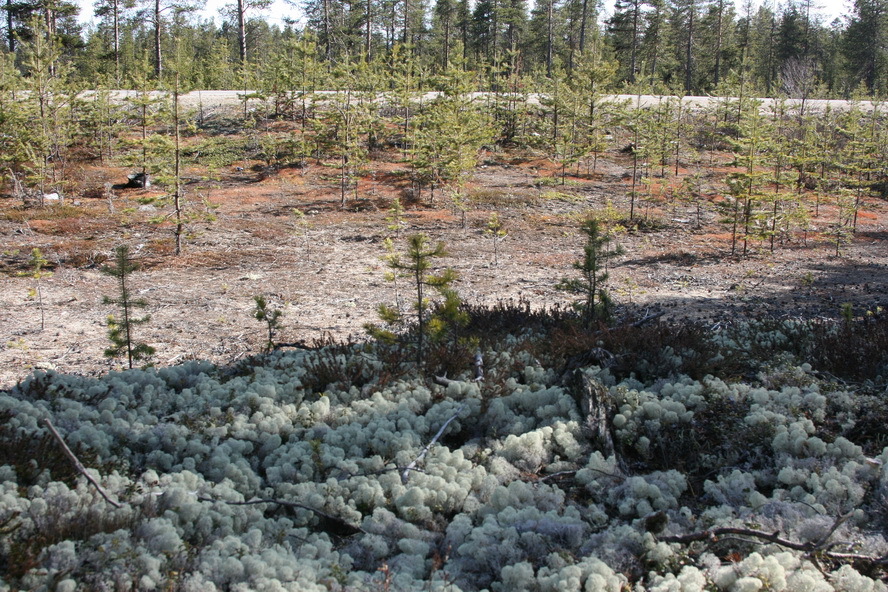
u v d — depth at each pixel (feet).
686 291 43.73
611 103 98.73
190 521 12.71
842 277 47.67
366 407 18.90
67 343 31.53
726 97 114.73
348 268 49.55
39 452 14.29
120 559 10.67
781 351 23.38
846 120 100.58
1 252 51.31
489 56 200.75
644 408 18.01
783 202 65.67
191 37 206.69
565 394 18.93
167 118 58.13
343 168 72.90
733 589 10.85
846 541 12.23
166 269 48.55
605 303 27.02
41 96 79.71
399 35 225.15
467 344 22.61
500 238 60.23
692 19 220.02
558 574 11.07
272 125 109.40
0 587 9.89
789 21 221.66
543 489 14.56
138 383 20.53
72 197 71.92
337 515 13.85
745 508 13.58
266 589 10.44
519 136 107.76
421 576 12.02
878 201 83.97
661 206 75.15
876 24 206.80
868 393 18.94
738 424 17.24
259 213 68.13
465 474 15.12
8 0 127.13
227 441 16.56
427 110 96.89
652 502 14.28
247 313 37.52
